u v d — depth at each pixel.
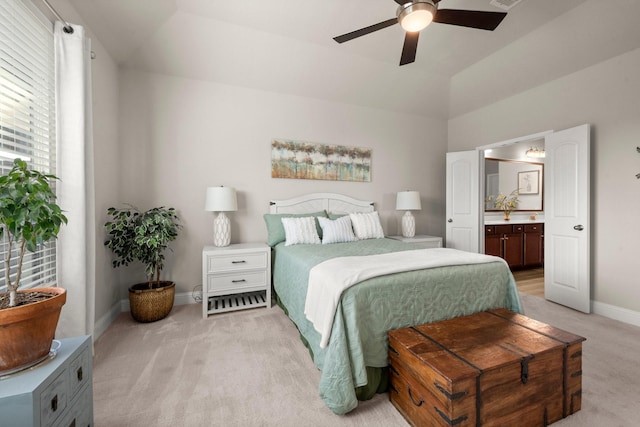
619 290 2.60
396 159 4.16
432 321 1.68
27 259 1.55
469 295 1.80
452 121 4.43
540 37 2.71
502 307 1.93
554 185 3.07
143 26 2.44
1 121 1.40
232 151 3.23
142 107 2.88
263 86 3.31
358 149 3.88
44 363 1.03
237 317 2.67
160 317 2.56
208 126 3.13
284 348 2.07
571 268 2.90
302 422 1.36
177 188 3.01
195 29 2.60
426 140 4.36
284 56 2.99
